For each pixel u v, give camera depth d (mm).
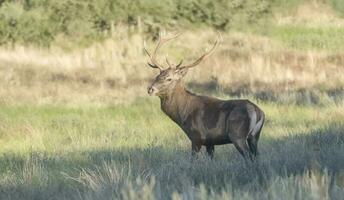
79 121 63906
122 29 124938
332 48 123188
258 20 132375
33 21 119938
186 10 128500
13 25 119500
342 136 46062
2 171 41500
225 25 130750
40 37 120875
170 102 42156
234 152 44000
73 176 38062
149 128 59812
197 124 41375
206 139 41375
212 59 109875
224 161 36875
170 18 127062
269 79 93438
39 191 34188
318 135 46750
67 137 55000
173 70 42062
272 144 45969
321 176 30312
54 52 115375
